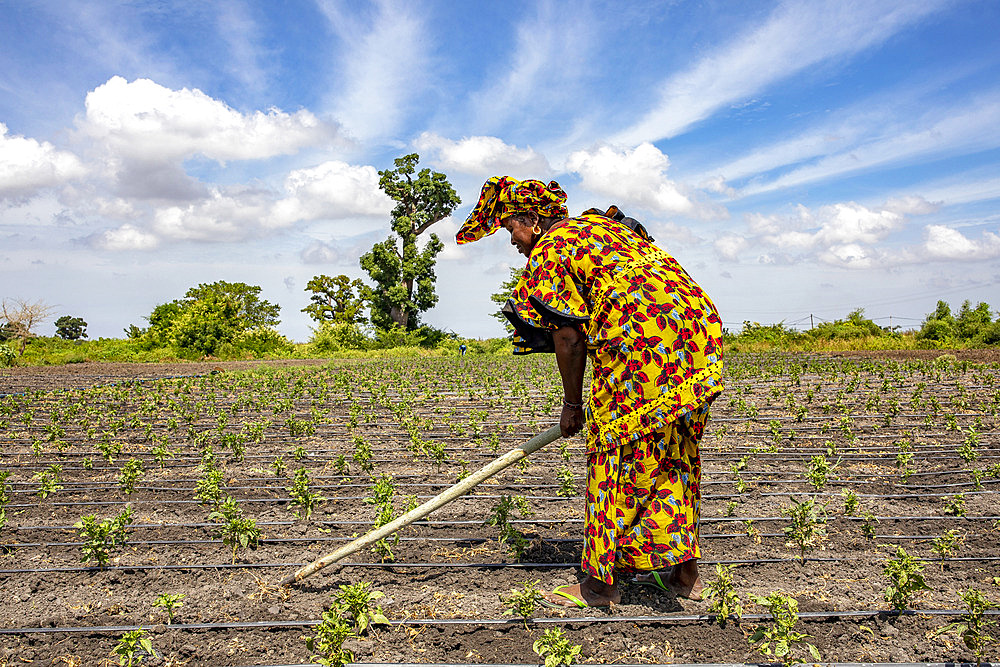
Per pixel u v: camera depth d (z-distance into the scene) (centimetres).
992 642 281
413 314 4522
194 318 2909
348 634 276
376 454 665
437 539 411
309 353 3091
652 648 286
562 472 505
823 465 518
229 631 305
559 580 353
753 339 2627
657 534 296
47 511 487
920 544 397
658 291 289
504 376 1415
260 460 641
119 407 1056
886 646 285
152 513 483
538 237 319
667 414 287
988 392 1030
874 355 1980
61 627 311
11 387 1400
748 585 345
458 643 292
